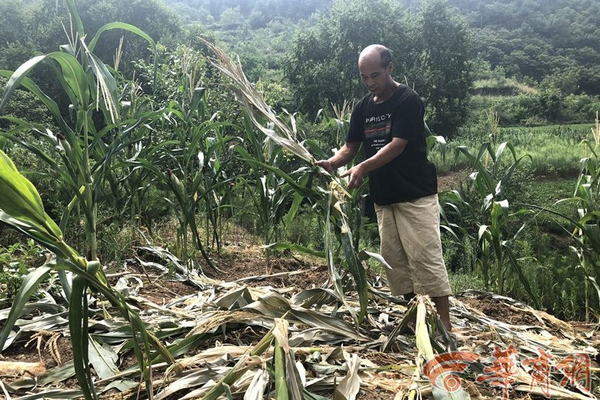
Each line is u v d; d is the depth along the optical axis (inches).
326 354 104.0
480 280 219.0
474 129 1270.9
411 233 124.3
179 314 122.5
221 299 121.0
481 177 202.5
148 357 78.5
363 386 93.2
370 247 273.1
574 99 2278.5
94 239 129.0
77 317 66.5
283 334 74.3
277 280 176.7
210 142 206.5
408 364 104.2
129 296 131.8
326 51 1010.1
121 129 160.1
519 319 161.3
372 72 119.8
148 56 859.4
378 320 132.3
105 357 99.5
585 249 182.2
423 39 1019.9
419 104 120.0
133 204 196.1
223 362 96.3
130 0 1141.7
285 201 201.3
